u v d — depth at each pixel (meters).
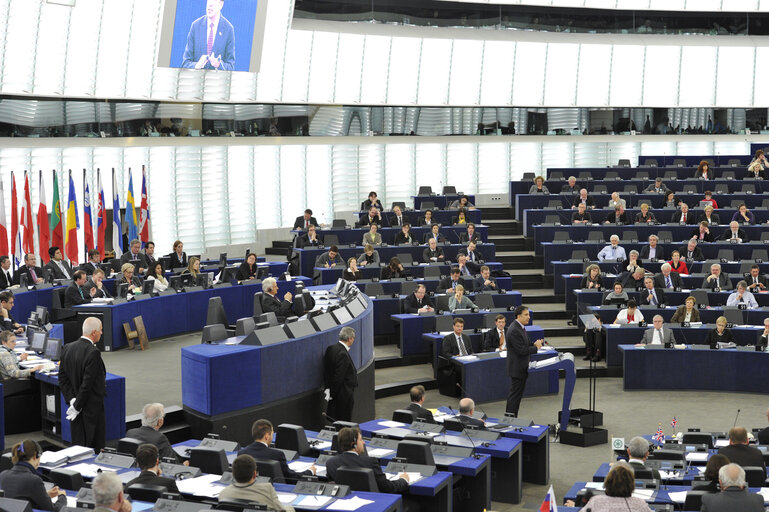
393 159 30.80
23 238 20.73
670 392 17.11
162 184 25.45
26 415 12.65
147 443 8.60
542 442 11.95
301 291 16.52
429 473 9.08
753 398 16.66
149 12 23.61
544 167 33.09
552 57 32.56
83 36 22.34
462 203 24.94
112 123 23.28
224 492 7.51
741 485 7.81
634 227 23.31
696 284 20.33
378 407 16.02
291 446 9.82
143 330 17.02
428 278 20.50
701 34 33.28
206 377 11.72
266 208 28.08
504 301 19.67
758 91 34.06
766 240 22.52
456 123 30.95
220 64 24.56
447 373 16.80
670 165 30.36
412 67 30.52
